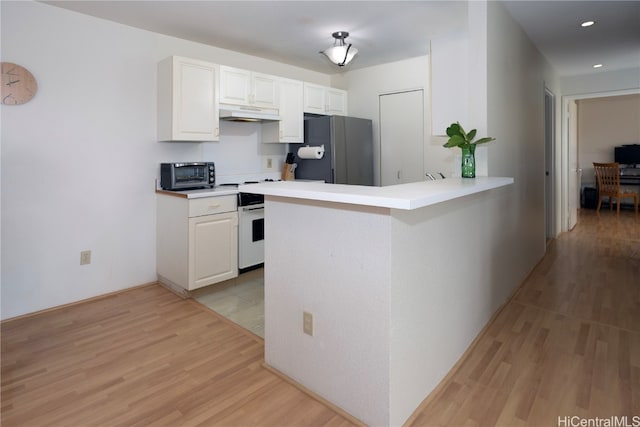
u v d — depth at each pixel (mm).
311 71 4812
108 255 3201
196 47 3645
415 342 1667
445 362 1955
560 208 5387
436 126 2812
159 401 1805
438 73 2775
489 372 2002
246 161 4148
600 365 2041
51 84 2826
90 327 2607
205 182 3520
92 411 1735
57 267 2938
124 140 3225
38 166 2807
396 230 1483
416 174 4410
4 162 2666
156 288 3393
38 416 1701
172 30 3309
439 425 1615
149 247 3455
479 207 2354
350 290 1618
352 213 1577
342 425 1629
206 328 2586
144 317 2770
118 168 3209
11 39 2639
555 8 2848
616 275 3539
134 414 1713
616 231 5578
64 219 2953
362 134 4539
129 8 2848
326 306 1729
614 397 1770
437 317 1855
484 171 2561
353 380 1646
